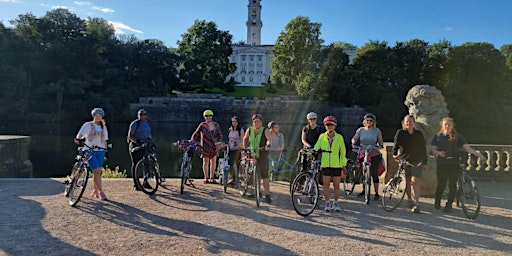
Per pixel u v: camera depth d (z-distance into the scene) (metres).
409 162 7.80
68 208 7.46
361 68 72.06
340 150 7.76
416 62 70.75
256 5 119.25
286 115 70.69
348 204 8.47
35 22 66.00
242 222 6.76
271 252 5.26
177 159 27.14
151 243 5.54
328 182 7.75
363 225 6.72
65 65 66.38
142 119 9.42
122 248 5.32
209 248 5.36
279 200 8.69
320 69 71.31
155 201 8.23
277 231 6.25
